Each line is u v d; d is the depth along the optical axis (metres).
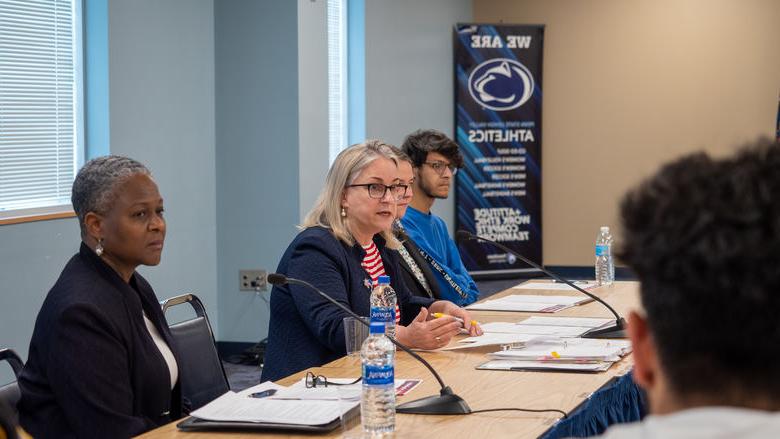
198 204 6.04
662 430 0.69
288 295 3.03
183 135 5.85
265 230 6.22
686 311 0.71
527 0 9.73
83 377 2.21
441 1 9.07
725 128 9.47
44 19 4.79
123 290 2.35
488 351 2.87
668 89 9.54
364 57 7.57
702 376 0.72
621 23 9.58
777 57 9.35
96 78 5.07
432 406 2.15
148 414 2.37
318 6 6.44
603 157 9.70
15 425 1.35
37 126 4.75
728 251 0.69
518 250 9.48
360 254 3.12
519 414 2.15
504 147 9.38
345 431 2.01
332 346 2.85
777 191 0.70
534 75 9.41
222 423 2.04
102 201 2.34
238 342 6.30
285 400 2.19
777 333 0.69
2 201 4.52
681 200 0.73
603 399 2.41
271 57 6.18
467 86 9.26
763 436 0.66
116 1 5.13
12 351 2.48
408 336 2.79
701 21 9.45
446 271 4.11
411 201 4.34
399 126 8.25
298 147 6.16
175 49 5.75
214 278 6.25
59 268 4.75
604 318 3.46
